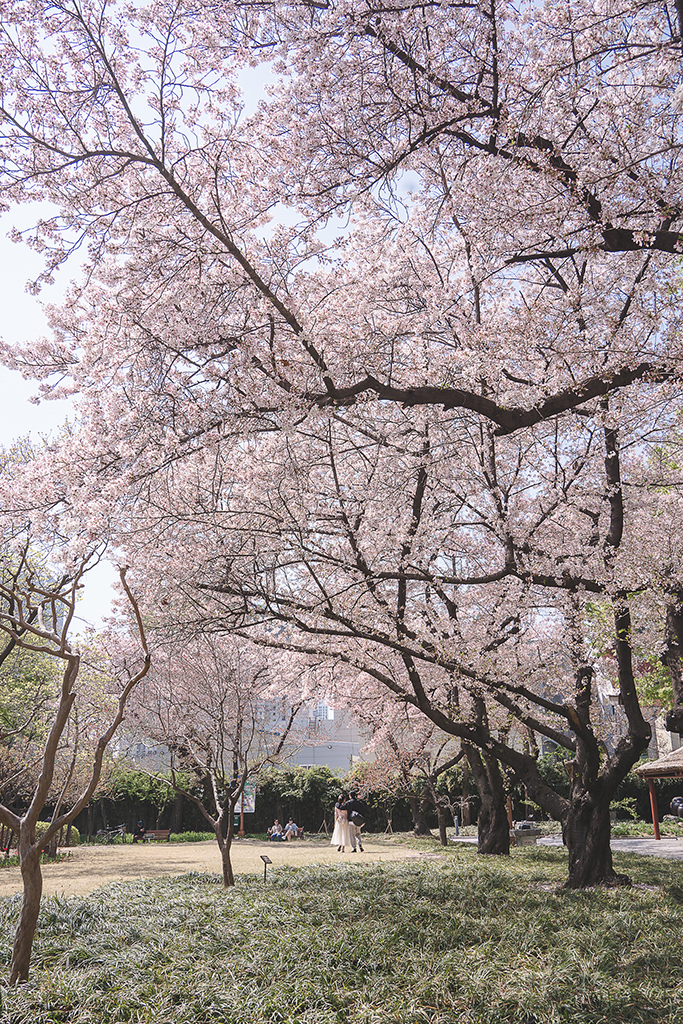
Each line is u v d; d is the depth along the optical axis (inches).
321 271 297.7
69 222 239.0
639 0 221.1
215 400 267.4
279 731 721.6
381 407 345.4
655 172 246.5
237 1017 201.8
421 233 347.9
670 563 386.3
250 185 257.1
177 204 249.6
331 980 233.0
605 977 222.5
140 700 573.9
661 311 289.7
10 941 268.1
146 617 428.8
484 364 288.5
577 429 381.7
